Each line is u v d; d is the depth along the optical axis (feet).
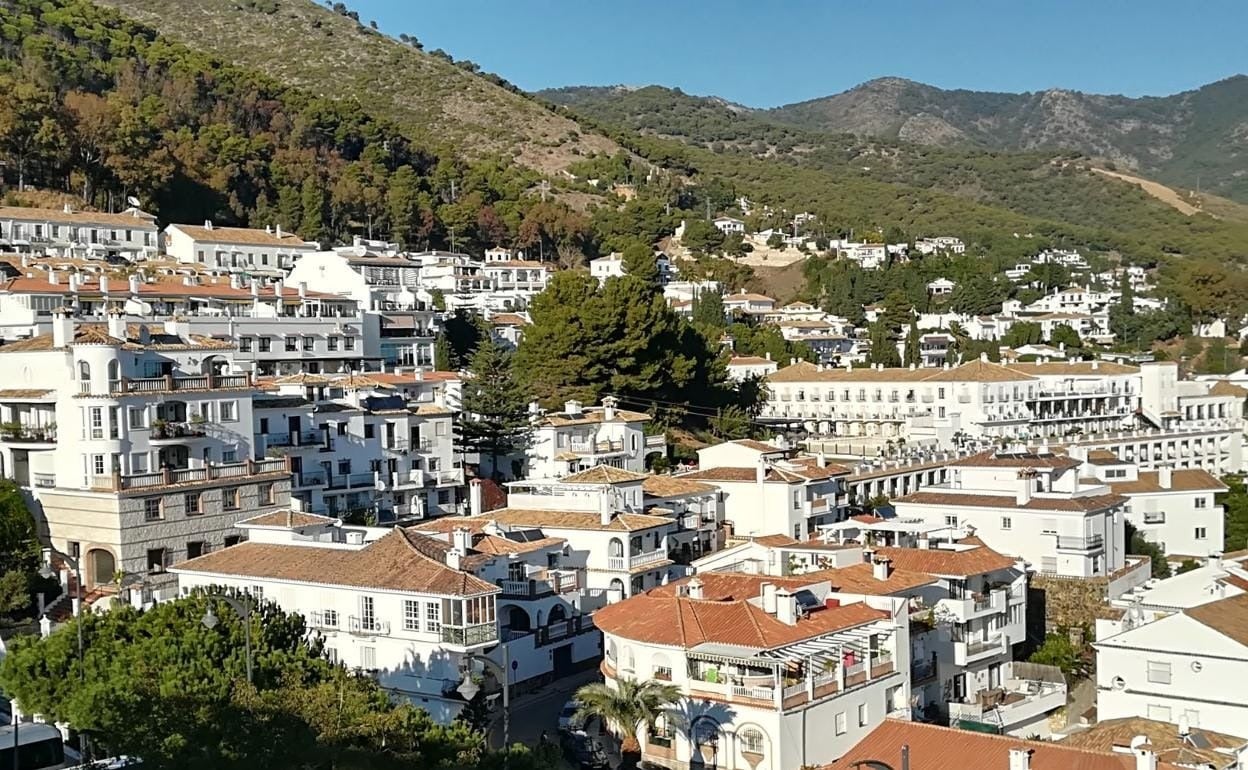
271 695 162.30
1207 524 414.62
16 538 270.26
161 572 277.44
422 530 291.17
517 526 304.50
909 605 247.70
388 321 512.63
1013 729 253.85
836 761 189.26
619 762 212.84
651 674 213.66
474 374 455.63
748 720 202.18
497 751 175.63
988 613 270.26
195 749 153.58
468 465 421.18
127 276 494.59
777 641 208.13
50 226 583.17
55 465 286.25
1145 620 251.19
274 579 244.01
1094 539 338.54
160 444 289.33
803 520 367.25
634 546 302.86
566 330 463.83
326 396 366.22
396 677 230.68
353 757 152.66
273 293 480.23
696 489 359.25
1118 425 631.97
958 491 366.84
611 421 425.28
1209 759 191.21
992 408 598.34
